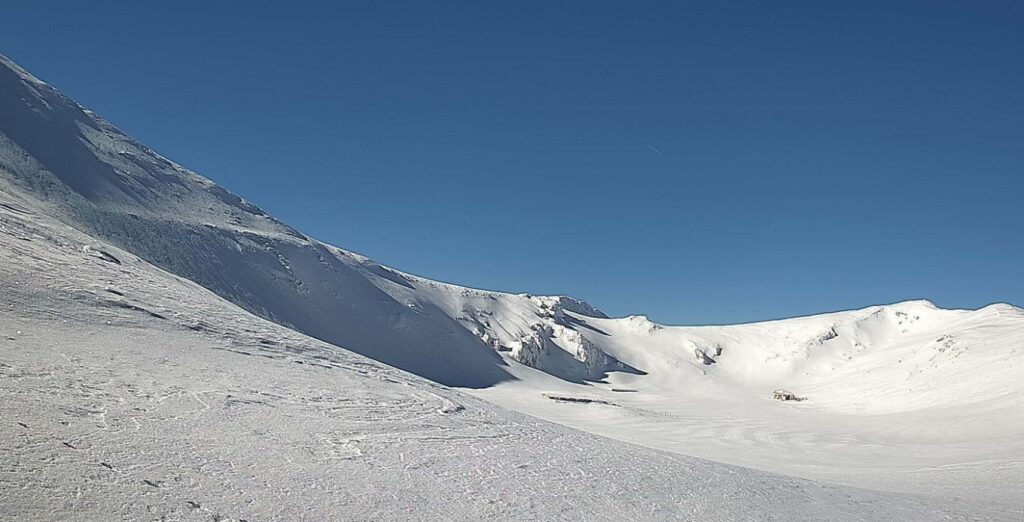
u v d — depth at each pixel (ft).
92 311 37.58
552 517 26.71
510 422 46.98
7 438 18.83
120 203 138.10
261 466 23.91
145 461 20.95
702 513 32.24
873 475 69.21
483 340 252.62
